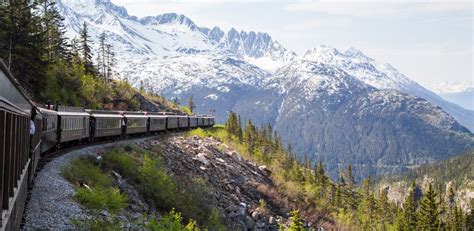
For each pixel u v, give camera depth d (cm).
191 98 18188
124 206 2181
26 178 1361
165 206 2977
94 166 2770
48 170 2219
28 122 1466
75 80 7756
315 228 5591
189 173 4309
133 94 11131
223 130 12050
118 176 2812
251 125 13562
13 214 859
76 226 1532
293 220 4319
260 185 5603
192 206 3238
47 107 3144
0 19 5022
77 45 9544
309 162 15575
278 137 14162
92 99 8362
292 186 6719
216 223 3294
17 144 912
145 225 2039
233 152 6700
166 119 6625
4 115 641
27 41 5178
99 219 1705
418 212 11038
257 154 9162
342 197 10312
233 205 4244
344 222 6719
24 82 5312
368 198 10906
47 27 7769
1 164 634
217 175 5012
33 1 5441
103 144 3847
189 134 7194
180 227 2286
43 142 2436
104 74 11150
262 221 4428
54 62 6209
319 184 10169
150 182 3039
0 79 806
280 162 10488
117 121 4503
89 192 1939
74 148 3306
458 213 11131
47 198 1744
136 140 4662
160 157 4069
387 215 11200
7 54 5022
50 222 1502
